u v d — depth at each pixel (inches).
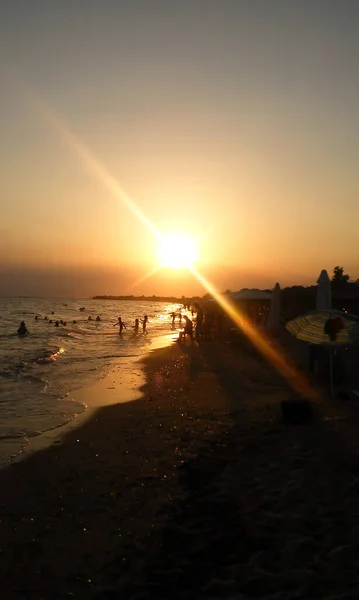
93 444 415.5
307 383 621.3
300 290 1475.1
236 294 1234.6
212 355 991.6
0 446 414.6
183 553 231.3
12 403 585.3
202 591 199.0
